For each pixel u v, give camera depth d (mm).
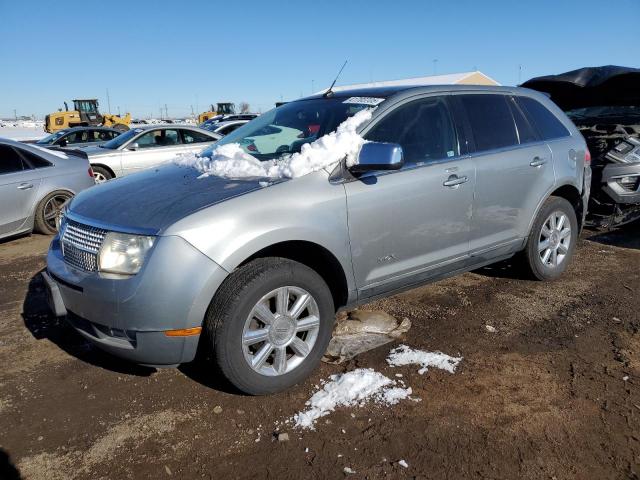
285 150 3721
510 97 4543
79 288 2928
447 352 3584
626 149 6199
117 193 3316
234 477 2482
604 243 6289
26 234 7254
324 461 2566
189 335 2803
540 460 2547
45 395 3180
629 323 4016
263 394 3074
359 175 3355
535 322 4051
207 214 2820
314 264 3414
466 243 4016
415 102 3830
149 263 2717
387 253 3500
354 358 3514
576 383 3199
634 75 6965
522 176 4324
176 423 2889
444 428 2789
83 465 2586
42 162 7039
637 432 2734
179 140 11148
